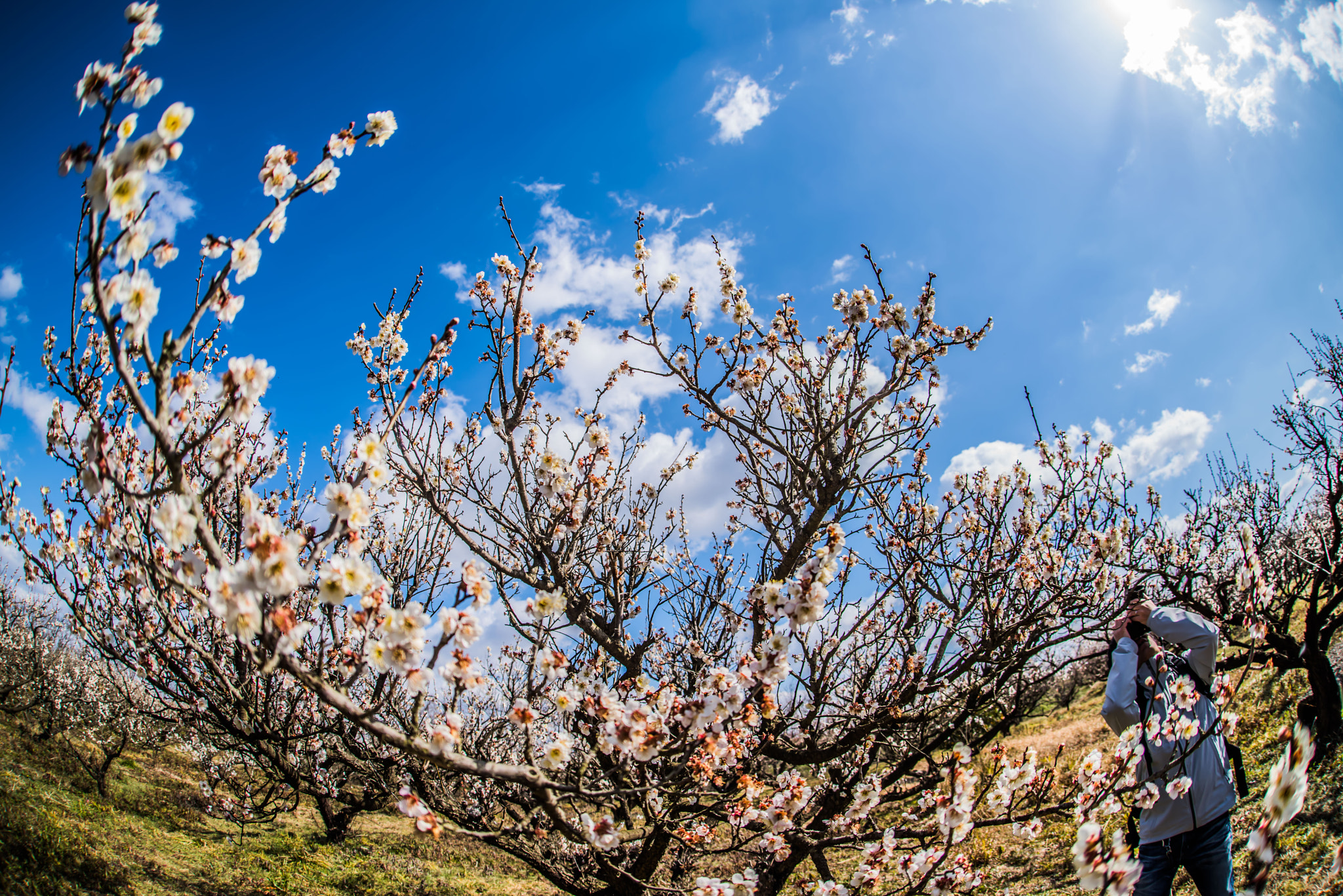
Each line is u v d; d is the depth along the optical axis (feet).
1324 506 38.04
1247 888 4.52
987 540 17.61
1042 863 23.54
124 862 23.85
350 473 9.49
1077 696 77.71
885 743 17.19
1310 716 4.59
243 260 6.96
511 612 15.21
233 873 28.17
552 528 13.24
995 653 17.40
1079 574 16.75
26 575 12.88
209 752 32.55
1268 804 4.56
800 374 17.71
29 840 21.07
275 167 7.27
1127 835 10.82
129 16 5.81
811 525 17.06
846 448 16.46
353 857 36.73
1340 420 27.40
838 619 17.03
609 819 9.30
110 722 45.34
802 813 16.29
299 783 17.94
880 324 15.85
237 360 6.89
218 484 6.88
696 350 16.89
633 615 19.98
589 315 16.87
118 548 8.61
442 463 17.60
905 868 10.25
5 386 9.73
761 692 10.62
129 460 11.12
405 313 15.07
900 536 17.84
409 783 18.07
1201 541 26.78
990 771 10.75
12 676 46.80
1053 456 20.07
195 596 6.97
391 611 7.64
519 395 15.40
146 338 6.79
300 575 6.50
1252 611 11.96
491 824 17.60
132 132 5.74
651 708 9.59
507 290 15.94
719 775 14.05
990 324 15.30
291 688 16.70
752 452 18.49
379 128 7.99
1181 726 9.98
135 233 6.05
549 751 8.73
